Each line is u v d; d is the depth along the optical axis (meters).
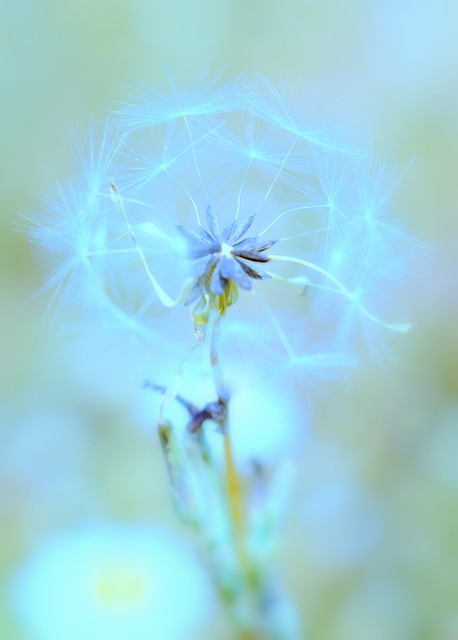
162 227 0.13
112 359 0.18
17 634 0.17
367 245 0.13
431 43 0.23
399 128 0.22
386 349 0.13
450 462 0.18
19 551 0.17
